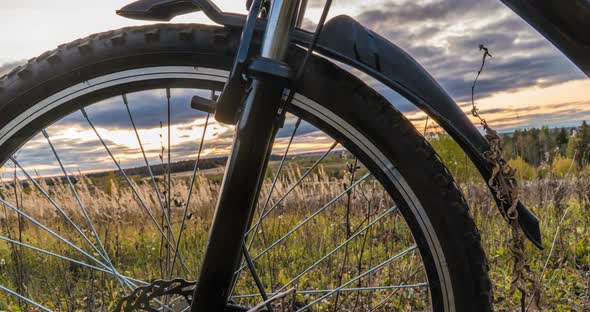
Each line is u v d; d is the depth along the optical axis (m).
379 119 1.00
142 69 1.03
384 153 1.01
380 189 2.51
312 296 2.28
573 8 0.85
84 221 2.92
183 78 1.03
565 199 3.66
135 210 2.84
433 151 1.02
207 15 0.97
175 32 1.01
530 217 1.04
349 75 0.99
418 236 1.04
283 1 0.80
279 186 2.69
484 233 2.82
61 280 2.49
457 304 1.03
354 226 2.64
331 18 0.97
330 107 1.00
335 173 2.70
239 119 0.82
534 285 1.09
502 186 0.99
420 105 0.93
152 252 2.83
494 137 0.98
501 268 2.55
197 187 2.67
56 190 2.73
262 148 0.82
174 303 1.22
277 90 0.80
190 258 2.57
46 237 2.87
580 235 2.99
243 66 0.81
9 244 2.76
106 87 1.04
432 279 1.05
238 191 0.84
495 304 2.04
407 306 2.04
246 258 1.02
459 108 0.97
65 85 1.03
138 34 1.01
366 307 2.08
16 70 1.04
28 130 1.05
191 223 2.79
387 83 0.93
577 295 2.35
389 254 2.47
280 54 0.82
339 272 2.20
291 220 2.88
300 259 2.67
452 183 1.02
